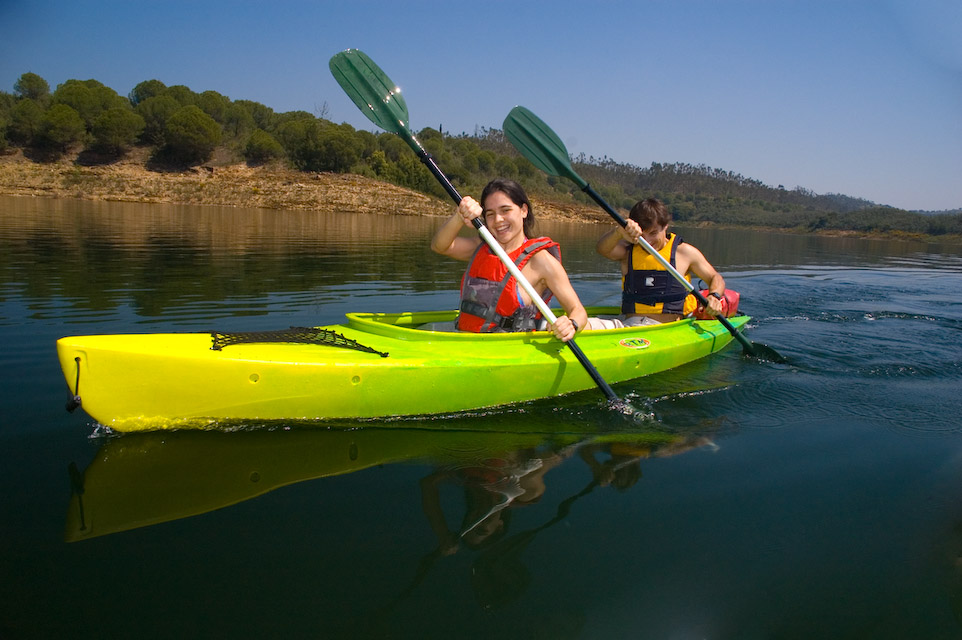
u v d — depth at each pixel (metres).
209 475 2.11
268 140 33.81
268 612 1.43
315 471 2.18
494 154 47.16
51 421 2.47
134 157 32.69
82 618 1.38
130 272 6.36
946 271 10.95
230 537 1.73
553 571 1.64
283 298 5.40
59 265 6.57
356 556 1.66
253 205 27.95
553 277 3.20
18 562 1.58
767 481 2.21
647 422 2.83
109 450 2.27
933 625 1.48
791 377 3.63
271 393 2.53
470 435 2.60
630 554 1.73
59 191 26.47
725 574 1.65
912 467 2.36
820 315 5.79
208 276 6.41
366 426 2.64
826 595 1.58
